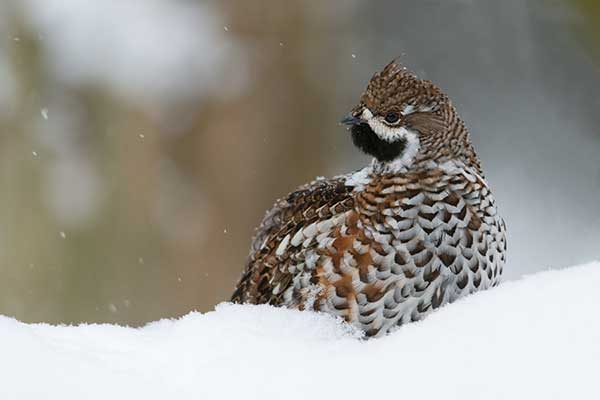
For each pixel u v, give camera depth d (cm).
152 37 1313
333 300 678
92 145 1353
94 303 1360
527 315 424
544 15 1475
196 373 437
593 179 1420
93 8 1306
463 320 435
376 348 438
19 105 1332
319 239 686
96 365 436
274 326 527
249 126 1361
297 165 1377
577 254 1335
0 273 1346
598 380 384
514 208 1398
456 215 680
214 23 1346
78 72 1321
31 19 1311
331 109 1400
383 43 1494
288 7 1374
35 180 1349
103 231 1360
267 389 421
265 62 1365
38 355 433
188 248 1365
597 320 410
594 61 1373
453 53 1508
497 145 1470
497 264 702
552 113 1466
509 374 396
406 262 671
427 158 696
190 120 1353
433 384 403
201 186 1366
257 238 796
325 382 419
